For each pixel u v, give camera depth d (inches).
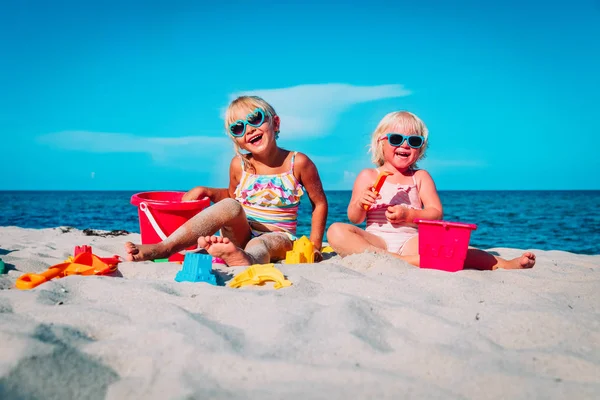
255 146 153.5
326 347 64.7
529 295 91.8
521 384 54.9
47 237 221.3
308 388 53.7
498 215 641.6
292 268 114.3
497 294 93.2
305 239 136.3
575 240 346.6
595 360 62.3
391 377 55.4
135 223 470.3
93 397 53.6
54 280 95.3
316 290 95.0
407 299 88.8
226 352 61.3
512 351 64.1
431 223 119.5
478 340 67.4
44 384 54.2
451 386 55.4
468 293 93.4
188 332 67.1
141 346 63.5
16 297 83.2
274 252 140.9
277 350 62.9
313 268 114.2
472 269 125.7
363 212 150.6
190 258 105.7
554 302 87.6
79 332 68.2
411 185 151.9
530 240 348.5
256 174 160.1
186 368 57.8
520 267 128.6
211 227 131.9
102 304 81.0
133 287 90.4
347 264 123.8
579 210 763.4
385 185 151.0
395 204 148.5
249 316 76.8
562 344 67.8
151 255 126.1
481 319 77.4
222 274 110.7
